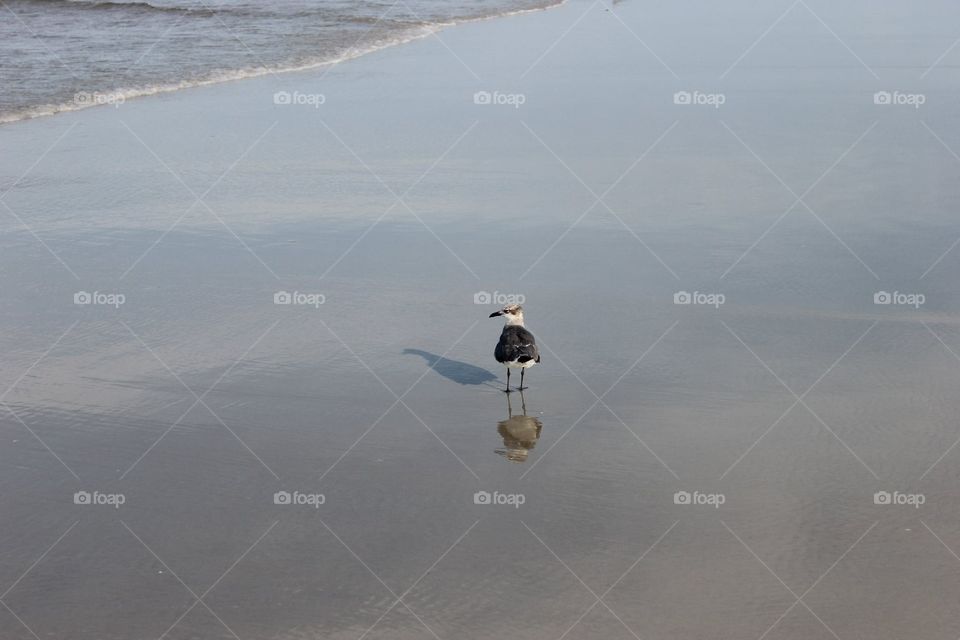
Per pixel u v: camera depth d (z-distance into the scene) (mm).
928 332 15703
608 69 33594
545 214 20891
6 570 10195
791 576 10125
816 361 14844
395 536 10883
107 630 9359
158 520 11156
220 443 12844
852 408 13500
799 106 28766
